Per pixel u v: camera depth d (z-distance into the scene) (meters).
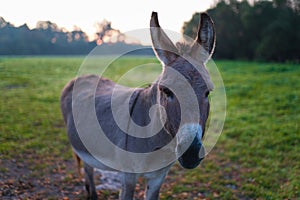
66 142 6.39
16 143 6.02
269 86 11.86
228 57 28.14
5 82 13.34
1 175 4.59
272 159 5.54
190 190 4.54
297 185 4.53
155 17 2.41
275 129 7.07
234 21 27.03
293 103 9.16
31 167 5.00
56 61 25.73
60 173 4.95
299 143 6.20
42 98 10.62
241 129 7.12
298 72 15.62
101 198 4.27
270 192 4.38
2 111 8.38
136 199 4.26
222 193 4.43
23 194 4.13
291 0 24.27
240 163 5.49
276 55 24.34
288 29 23.55
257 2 25.70
